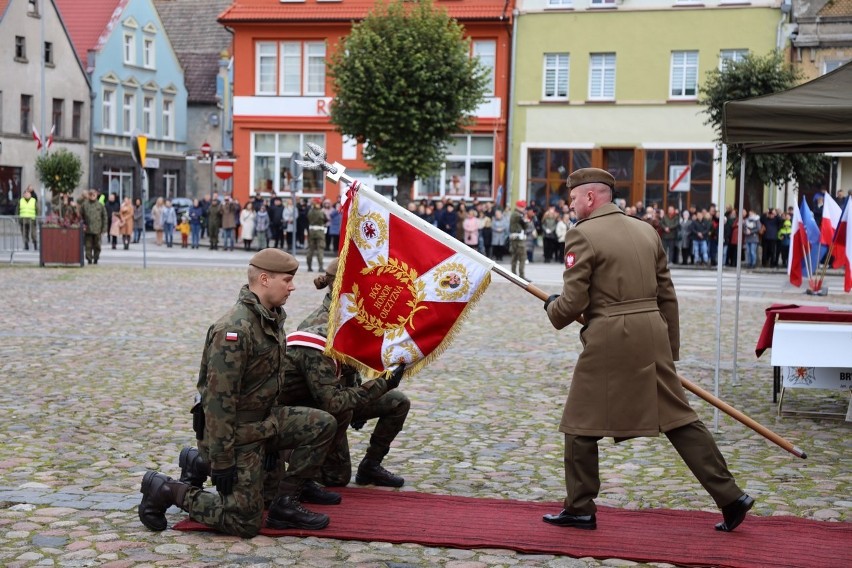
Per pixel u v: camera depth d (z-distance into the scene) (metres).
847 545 5.56
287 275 5.61
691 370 12.14
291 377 6.28
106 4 55.34
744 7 38.94
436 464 7.53
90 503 6.28
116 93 54.91
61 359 12.07
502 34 41.66
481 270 6.32
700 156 39.91
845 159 36.12
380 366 6.35
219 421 5.44
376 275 6.39
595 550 5.43
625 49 40.34
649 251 5.80
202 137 60.97
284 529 5.75
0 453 7.56
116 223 36.94
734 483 5.75
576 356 13.08
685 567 5.25
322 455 5.81
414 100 35.09
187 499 5.67
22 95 49.59
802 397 10.46
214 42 63.00
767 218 33.41
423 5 35.97
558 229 34.31
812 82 8.95
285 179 44.94
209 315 16.73
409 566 5.20
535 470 7.37
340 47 36.53
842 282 27.23
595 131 40.91
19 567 5.08
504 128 41.88
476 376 11.45
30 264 28.28
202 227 42.22
